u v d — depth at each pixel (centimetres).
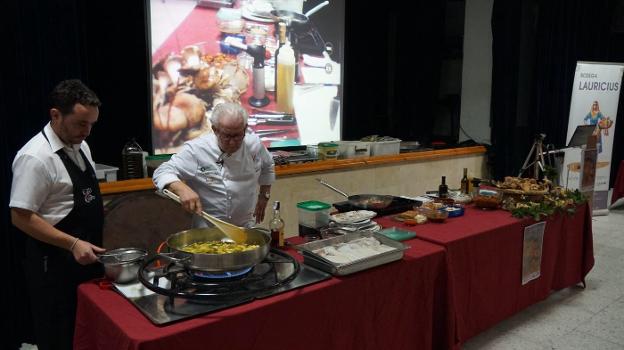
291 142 444
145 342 118
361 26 516
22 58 251
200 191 208
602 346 247
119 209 206
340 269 162
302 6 437
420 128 561
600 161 534
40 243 161
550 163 436
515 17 494
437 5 537
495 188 294
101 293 150
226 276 147
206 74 376
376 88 548
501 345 248
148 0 341
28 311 266
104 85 334
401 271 183
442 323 204
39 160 153
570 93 562
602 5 595
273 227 200
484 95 530
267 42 414
